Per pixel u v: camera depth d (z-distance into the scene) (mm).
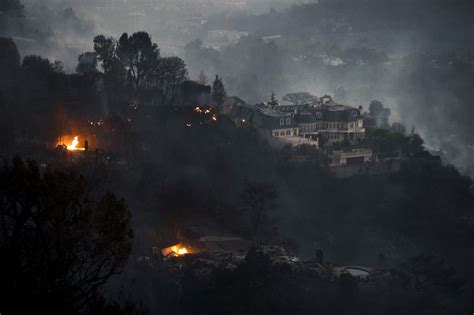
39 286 173750
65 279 180000
